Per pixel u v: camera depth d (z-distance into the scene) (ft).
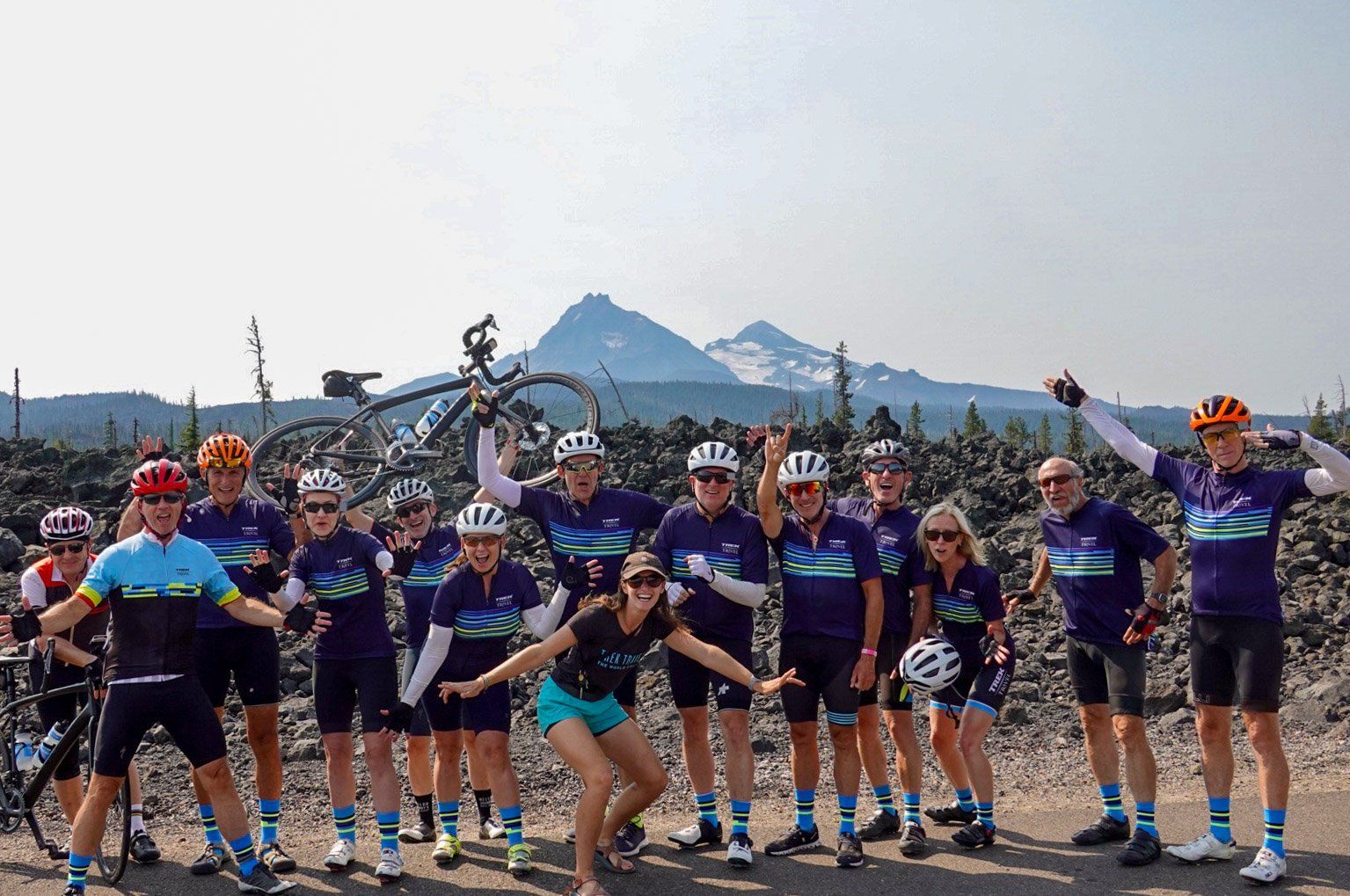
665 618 21.33
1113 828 23.35
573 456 24.94
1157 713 36.06
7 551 48.32
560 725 20.89
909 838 22.85
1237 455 21.74
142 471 20.33
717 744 32.73
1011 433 352.90
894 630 24.95
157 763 29.99
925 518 24.09
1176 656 41.42
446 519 60.49
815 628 23.34
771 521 23.94
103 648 21.47
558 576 25.39
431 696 23.35
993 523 62.69
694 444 74.59
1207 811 25.57
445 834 23.08
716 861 22.80
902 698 24.34
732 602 23.70
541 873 22.09
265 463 62.85
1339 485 20.59
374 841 24.97
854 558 23.48
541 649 20.74
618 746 21.43
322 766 30.66
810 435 77.77
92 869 22.35
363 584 23.16
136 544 20.40
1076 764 31.04
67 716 23.58
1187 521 22.65
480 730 22.26
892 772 30.09
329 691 23.04
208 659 23.35
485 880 21.68
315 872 22.29
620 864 22.00
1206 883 20.52
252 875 20.62
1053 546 23.97
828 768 30.76
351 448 52.06
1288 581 50.47
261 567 21.98
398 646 42.14
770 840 24.35
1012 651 23.89
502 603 23.12
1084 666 23.75
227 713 34.60
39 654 23.03
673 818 26.53
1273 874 20.22
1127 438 24.03
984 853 22.93
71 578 23.26
